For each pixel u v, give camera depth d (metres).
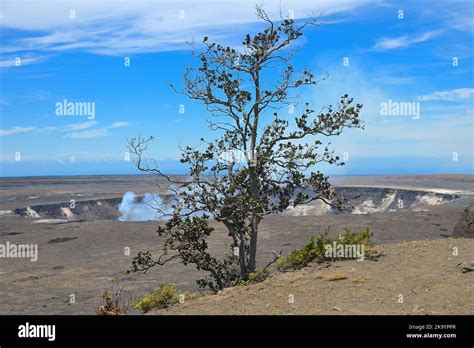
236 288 10.23
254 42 14.42
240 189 14.55
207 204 14.31
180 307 9.45
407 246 11.99
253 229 14.41
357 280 9.38
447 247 11.34
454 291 8.22
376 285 9.02
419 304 7.81
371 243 12.65
